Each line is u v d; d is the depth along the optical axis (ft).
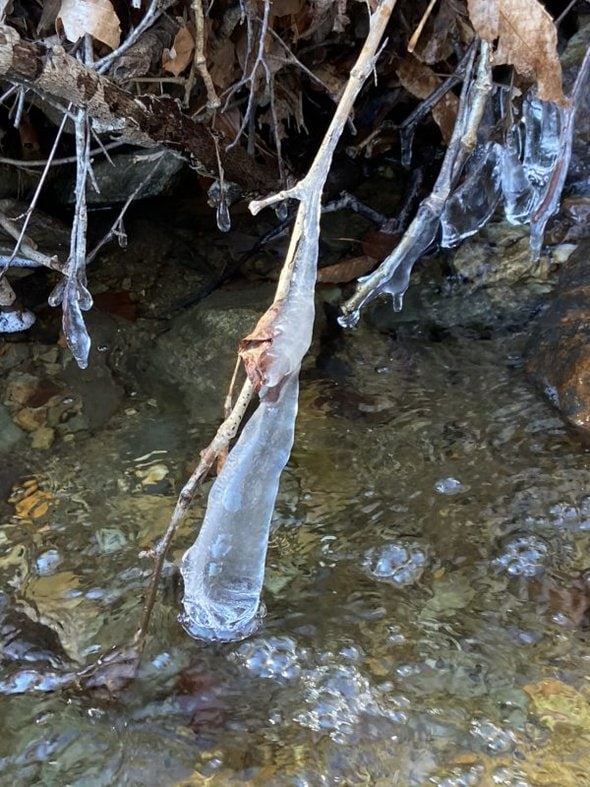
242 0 2.66
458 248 3.27
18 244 2.55
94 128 2.57
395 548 2.34
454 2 2.89
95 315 3.07
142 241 3.38
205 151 2.79
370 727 1.99
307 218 1.81
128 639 2.15
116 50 2.43
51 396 2.80
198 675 2.09
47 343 2.97
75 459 2.60
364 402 2.77
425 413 2.73
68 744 1.98
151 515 2.44
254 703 2.04
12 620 2.20
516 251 3.20
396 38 3.13
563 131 2.86
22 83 2.17
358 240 3.38
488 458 2.58
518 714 1.99
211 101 2.64
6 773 1.93
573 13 3.40
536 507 2.43
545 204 3.01
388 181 3.65
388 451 2.61
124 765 1.94
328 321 3.07
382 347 2.98
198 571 2.05
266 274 3.25
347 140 3.65
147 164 3.39
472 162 3.12
